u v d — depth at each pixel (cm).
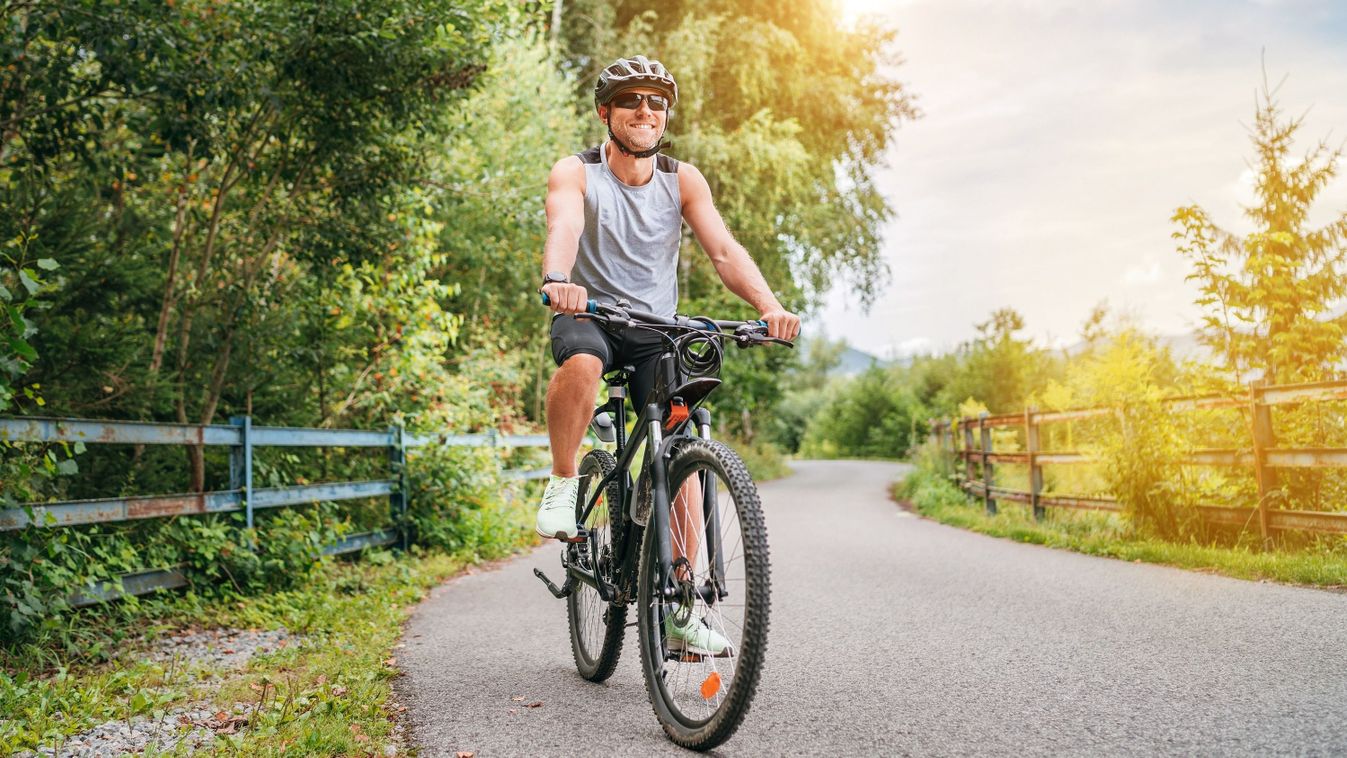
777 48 2209
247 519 619
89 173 743
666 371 325
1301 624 447
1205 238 851
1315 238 884
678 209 367
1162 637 434
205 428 588
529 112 1423
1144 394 801
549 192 346
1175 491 769
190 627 530
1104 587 588
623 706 360
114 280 670
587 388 340
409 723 341
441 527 829
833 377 9200
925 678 379
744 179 2091
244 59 696
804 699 355
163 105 683
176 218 834
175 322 823
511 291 1608
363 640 485
